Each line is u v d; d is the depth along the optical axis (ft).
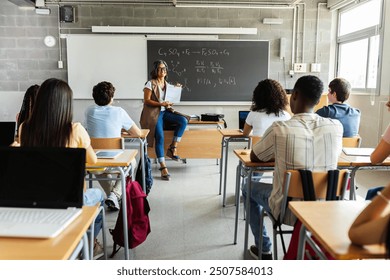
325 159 6.00
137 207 8.12
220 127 16.30
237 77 21.07
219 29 20.38
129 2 20.36
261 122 9.12
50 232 3.75
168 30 20.30
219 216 10.62
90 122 10.28
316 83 6.02
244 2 20.59
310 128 6.03
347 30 20.40
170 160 18.22
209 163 17.66
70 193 4.41
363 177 14.87
